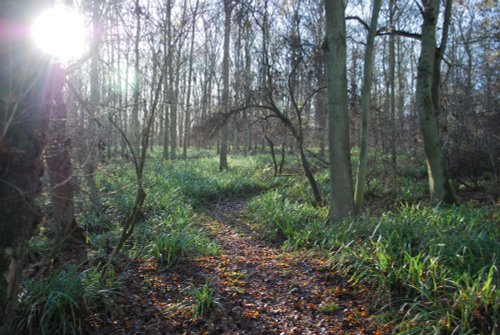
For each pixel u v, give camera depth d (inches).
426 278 192.2
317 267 246.8
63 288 178.4
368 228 272.8
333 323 187.0
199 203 500.4
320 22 542.9
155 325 183.2
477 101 576.4
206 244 300.5
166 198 410.3
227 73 758.5
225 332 180.4
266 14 438.6
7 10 99.7
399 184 549.6
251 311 199.3
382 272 208.5
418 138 709.3
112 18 195.5
